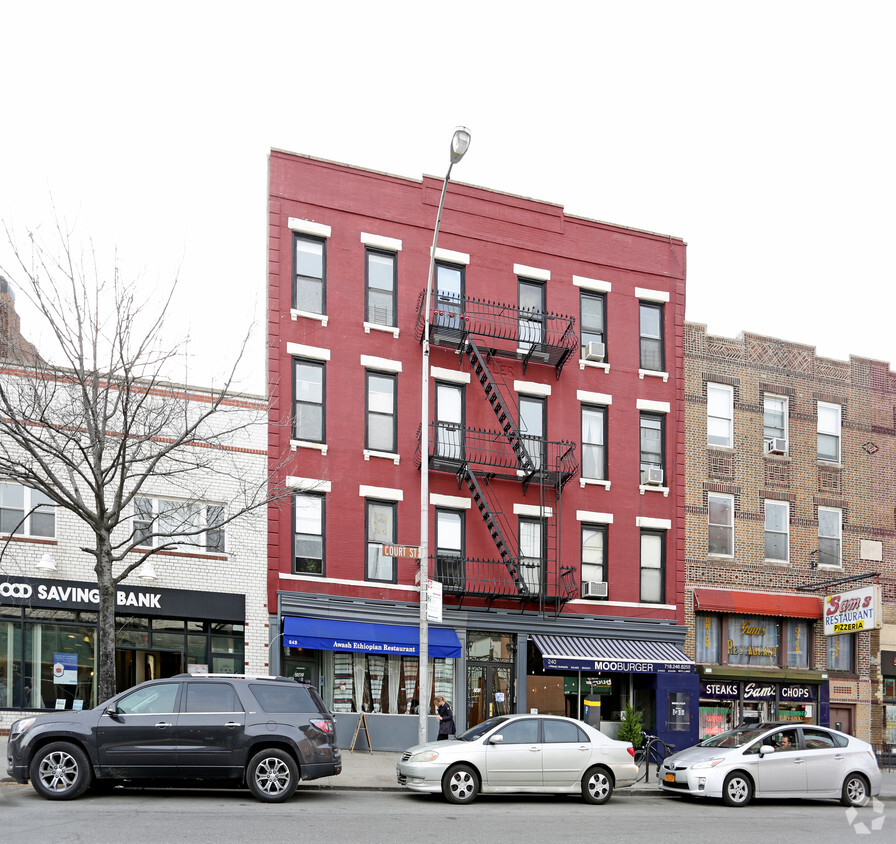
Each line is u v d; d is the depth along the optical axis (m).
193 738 15.45
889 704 31.75
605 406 29.78
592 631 28.38
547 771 17.80
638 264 30.86
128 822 13.23
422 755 17.38
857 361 33.47
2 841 11.88
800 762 19.28
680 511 29.92
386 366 27.23
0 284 22.94
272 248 26.34
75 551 23.03
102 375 19.97
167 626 23.94
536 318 28.66
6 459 18.91
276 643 24.75
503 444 28.22
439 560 27.08
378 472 26.72
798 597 30.88
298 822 13.94
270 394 25.56
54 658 22.73
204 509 24.55
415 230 28.17
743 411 31.41
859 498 32.69
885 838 15.30
